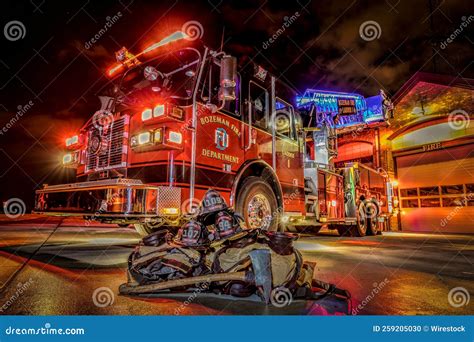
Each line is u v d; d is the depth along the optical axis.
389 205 10.96
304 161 6.56
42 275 2.81
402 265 3.73
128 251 4.38
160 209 3.16
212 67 3.88
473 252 5.32
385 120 7.85
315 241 6.85
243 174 4.30
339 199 7.71
